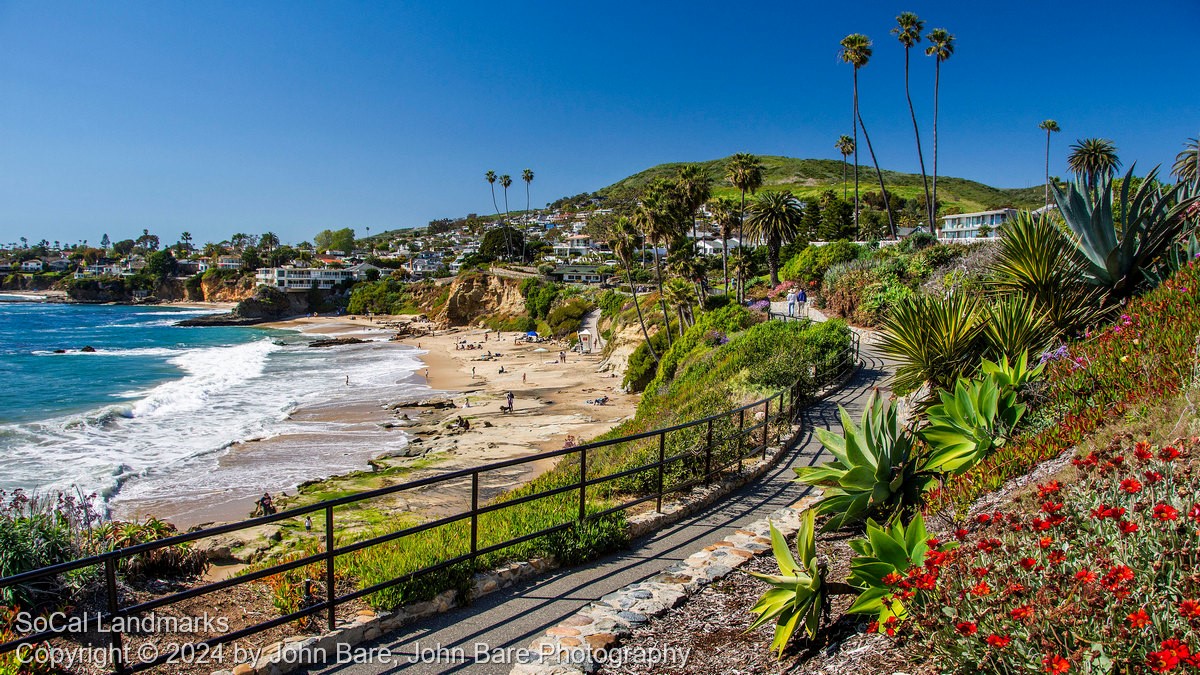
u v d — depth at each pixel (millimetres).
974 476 5402
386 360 63781
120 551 3764
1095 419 5367
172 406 36688
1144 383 5598
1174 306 6844
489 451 26281
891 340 8883
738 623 4695
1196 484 3557
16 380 47594
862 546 4219
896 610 3572
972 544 3645
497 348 74562
